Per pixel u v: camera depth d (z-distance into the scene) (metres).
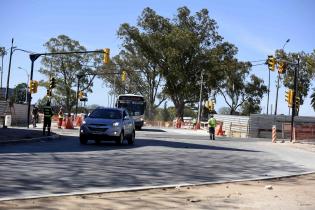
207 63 81.00
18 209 8.45
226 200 10.48
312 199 11.17
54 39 106.12
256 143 38.41
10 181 11.42
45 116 27.94
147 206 9.35
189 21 84.19
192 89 81.06
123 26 82.56
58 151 19.72
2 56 90.88
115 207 9.09
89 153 19.53
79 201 9.48
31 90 39.66
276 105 65.62
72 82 107.00
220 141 37.75
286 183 14.16
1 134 26.23
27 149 19.95
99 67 103.25
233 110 99.69
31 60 40.31
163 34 82.62
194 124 75.50
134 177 13.41
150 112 92.06
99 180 12.45
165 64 82.00
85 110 91.44
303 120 56.69
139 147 24.50
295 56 78.81
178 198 10.45
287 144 38.72
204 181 13.48
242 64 90.00
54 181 11.84
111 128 24.25
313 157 26.44
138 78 92.88
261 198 10.97
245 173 16.22
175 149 24.62
